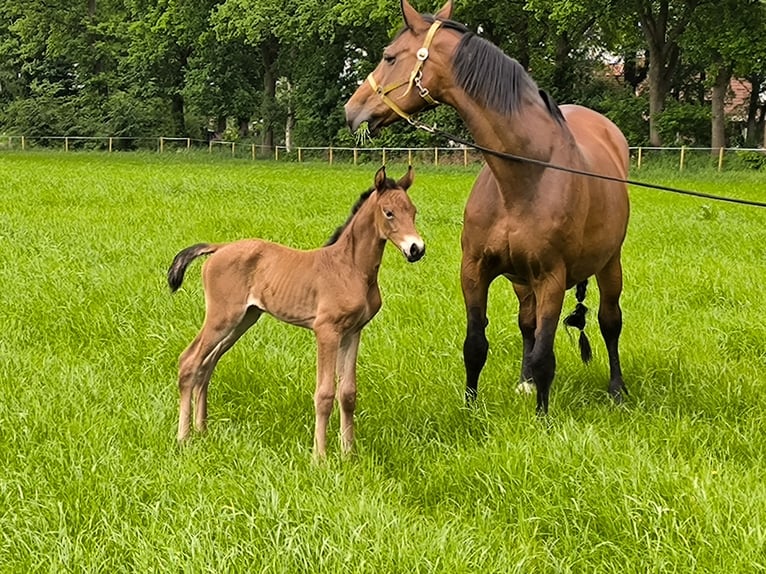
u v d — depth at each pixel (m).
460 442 5.04
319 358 4.76
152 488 4.23
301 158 37.84
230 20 38.25
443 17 5.32
